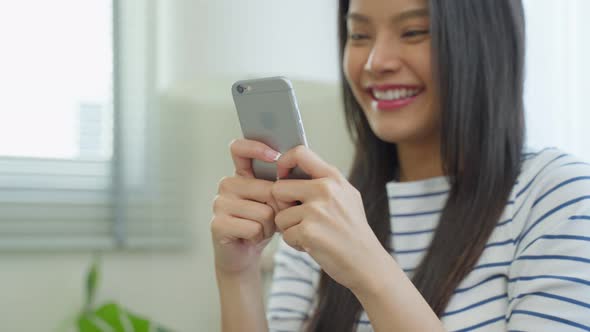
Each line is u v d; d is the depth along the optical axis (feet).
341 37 4.04
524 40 3.51
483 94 3.42
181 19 5.49
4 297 5.44
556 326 2.88
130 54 5.83
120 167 5.78
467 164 3.43
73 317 5.55
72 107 5.77
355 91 3.74
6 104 5.59
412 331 2.66
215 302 6.10
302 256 4.00
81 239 5.65
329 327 3.58
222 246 3.28
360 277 2.68
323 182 2.74
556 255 3.01
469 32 3.39
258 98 2.83
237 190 3.10
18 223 5.50
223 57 5.42
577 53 5.62
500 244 3.28
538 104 5.68
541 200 3.21
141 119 5.87
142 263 5.87
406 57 3.44
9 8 5.61
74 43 5.78
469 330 3.17
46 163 5.67
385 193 3.87
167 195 5.93
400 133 3.52
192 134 6.03
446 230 3.39
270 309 4.01
